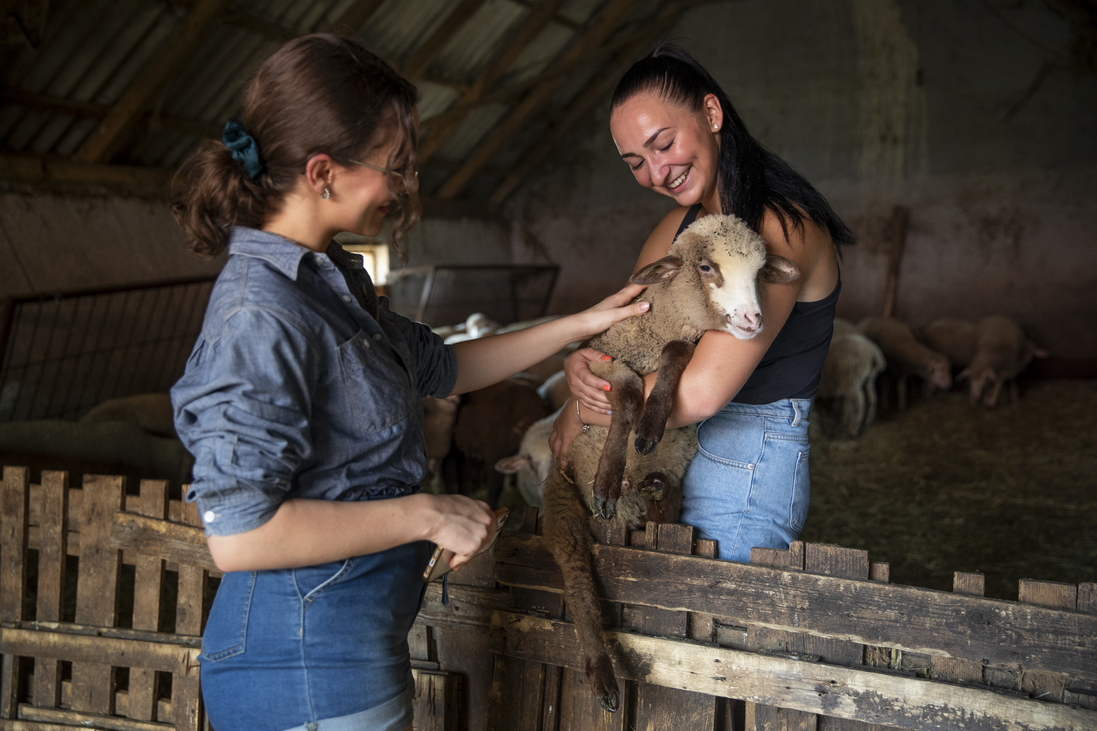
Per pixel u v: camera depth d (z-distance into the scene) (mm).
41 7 4758
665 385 1582
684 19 10883
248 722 1167
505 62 9188
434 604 1843
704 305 1566
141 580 1975
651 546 1700
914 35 9688
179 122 6945
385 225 9938
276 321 1063
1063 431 6789
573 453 1827
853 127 10133
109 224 6637
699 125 1625
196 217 1155
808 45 10266
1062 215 9117
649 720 1722
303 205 1168
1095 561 4125
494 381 1680
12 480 2084
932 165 9750
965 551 4332
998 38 9281
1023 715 1440
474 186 11836
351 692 1166
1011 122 9312
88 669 2006
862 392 7109
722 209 1738
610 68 11102
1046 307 9242
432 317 10875
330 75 1087
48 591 2059
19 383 5758
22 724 2053
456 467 4750
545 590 1764
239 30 6516
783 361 1705
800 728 1609
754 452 1731
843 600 1551
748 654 1612
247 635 1156
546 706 1780
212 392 1052
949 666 1517
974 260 9594
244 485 1021
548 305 12398
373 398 1198
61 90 5941
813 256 1646
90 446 4074
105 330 6484
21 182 6039
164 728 1931
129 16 5715
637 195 11703
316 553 1096
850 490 5566
